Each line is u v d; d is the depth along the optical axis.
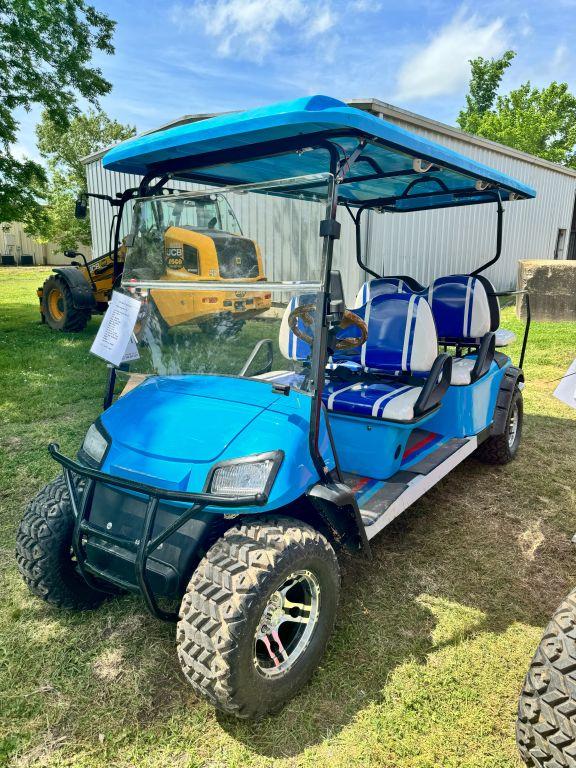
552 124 29.22
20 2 9.05
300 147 1.97
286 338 2.15
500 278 12.78
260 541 1.78
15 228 30.67
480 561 2.84
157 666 2.12
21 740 1.80
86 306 8.60
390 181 3.18
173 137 2.06
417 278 9.62
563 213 15.55
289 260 2.03
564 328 8.78
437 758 1.75
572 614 1.59
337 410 2.79
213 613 1.65
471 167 2.66
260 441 1.90
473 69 30.75
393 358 3.06
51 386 5.87
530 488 3.70
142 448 2.01
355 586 2.61
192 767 1.71
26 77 9.56
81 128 28.59
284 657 1.89
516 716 1.90
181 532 1.85
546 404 5.55
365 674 2.07
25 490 3.52
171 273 2.34
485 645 2.24
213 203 2.26
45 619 2.37
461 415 3.37
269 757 1.75
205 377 2.39
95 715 1.90
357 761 1.73
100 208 12.98
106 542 1.98
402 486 2.65
